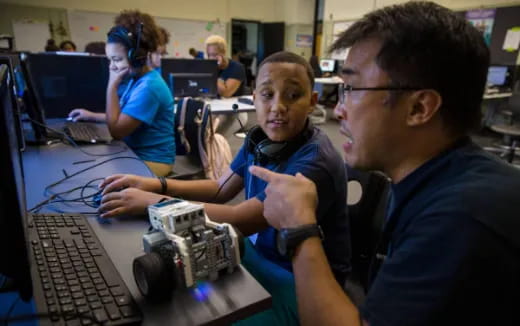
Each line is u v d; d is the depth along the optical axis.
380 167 0.64
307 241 0.64
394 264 0.52
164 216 0.70
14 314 0.60
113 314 0.60
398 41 0.54
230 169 1.36
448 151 0.59
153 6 7.46
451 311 0.46
